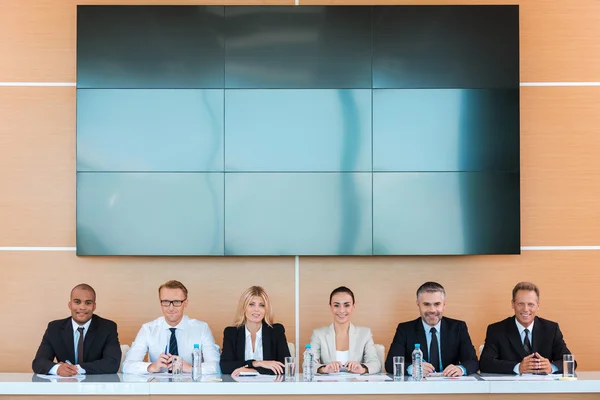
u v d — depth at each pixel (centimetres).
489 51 646
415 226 639
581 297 652
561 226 654
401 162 641
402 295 650
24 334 643
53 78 653
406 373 564
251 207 637
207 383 503
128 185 637
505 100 644
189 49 643
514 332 577
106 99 639
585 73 657
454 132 643
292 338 648
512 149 643
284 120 641
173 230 636
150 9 643
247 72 642
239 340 572
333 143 640
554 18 656
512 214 640
